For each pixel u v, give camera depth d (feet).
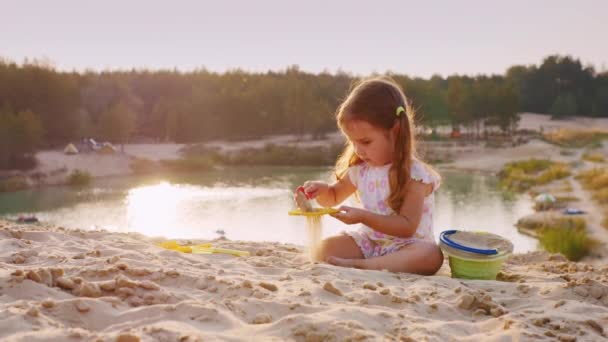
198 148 198.39
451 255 12.02
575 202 89.66
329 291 8.87
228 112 237.25
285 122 246.47
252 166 183.42
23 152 153.28
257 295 8.18
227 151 199.72
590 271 13.78
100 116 205.98
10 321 6.10
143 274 8.72
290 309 7.64
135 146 209.56
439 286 10.18
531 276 12.36
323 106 243.40
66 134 193.88
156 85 267.39
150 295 7.63
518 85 352.49
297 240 70.74
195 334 6.12
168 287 8.49
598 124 303.27
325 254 12.68
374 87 12.26
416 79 279.28
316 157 187.01
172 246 13.44
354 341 6.44
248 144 222.48
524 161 156.97
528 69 357.00
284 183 134.21
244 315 7.32
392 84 12.59
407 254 12.07
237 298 8.04
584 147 194.39
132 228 81.46
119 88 235.81
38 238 12.97
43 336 5.74
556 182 116.16
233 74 287.28
